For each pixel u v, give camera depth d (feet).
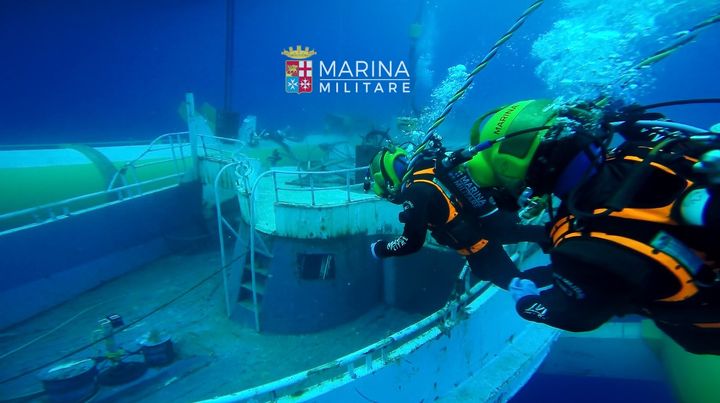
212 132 48.91
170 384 23.75
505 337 17.69
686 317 3.87
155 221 41.24
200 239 43.86
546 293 4.46
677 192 3.63
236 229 44.91
